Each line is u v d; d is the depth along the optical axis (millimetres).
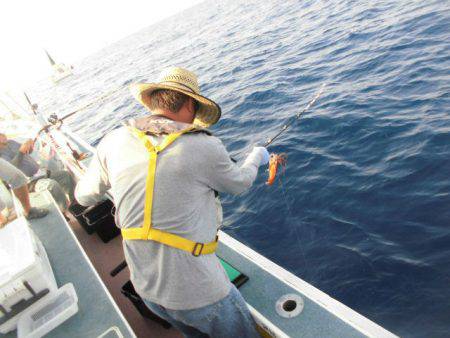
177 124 1433
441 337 2996
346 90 8086
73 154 4129
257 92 10375
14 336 2027
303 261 4113
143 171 1369
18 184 2795
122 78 27859
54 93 42781
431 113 5836
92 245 3529
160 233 1359
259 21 26281
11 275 1944
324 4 22266
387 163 5102
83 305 2121
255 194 5543
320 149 6094
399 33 10484
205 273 1407
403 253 3762
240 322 1590
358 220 4359
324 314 1733
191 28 48125
